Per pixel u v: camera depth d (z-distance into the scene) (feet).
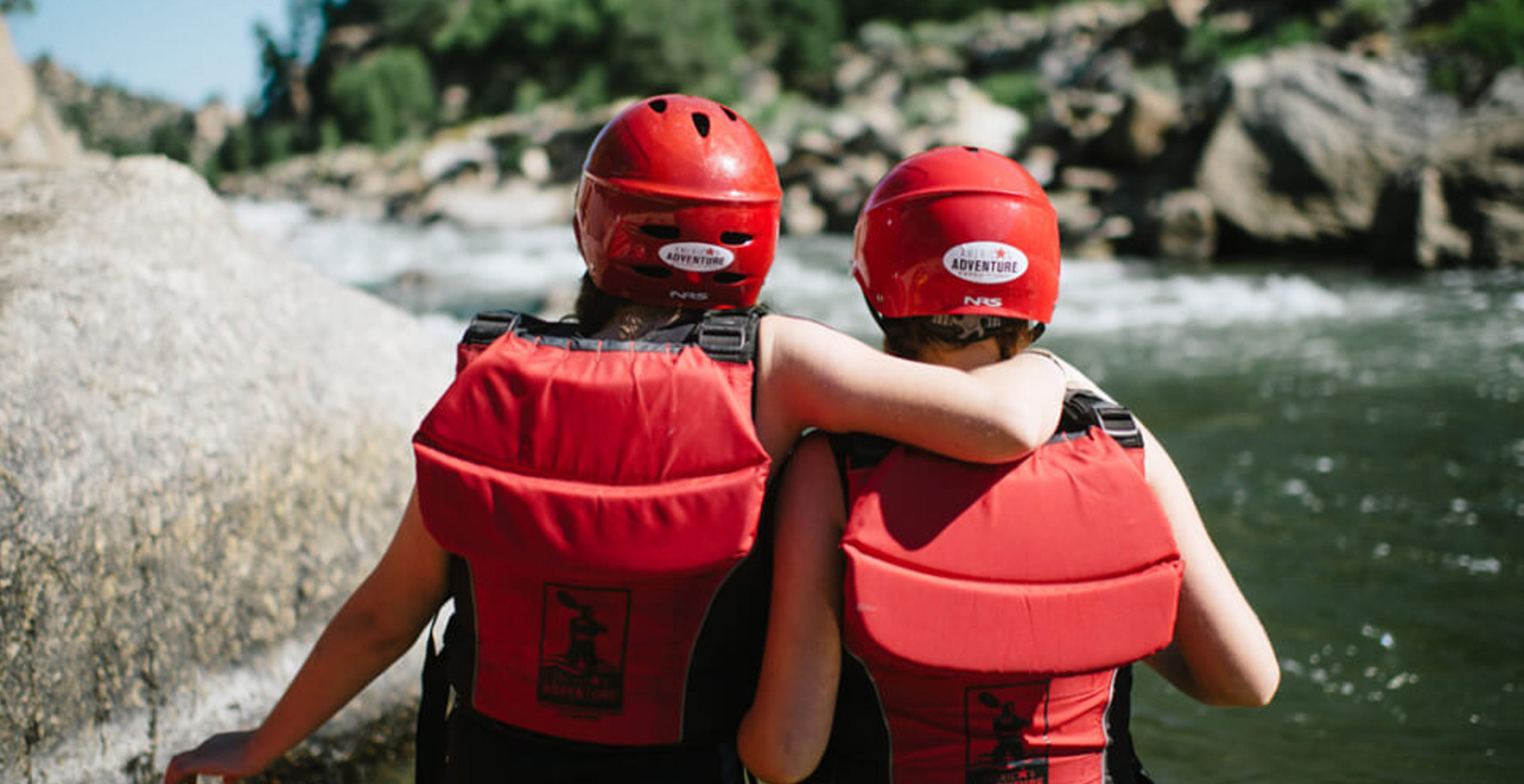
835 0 229.45
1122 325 32.83
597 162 5.63
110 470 8.10
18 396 7.90
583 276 5.96
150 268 9.27
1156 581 5.16
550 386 5.17
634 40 228.02
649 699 5.26
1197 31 88.28
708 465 5.08
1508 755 8.95
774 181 5.77
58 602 7.63
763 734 5.30
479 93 274.98
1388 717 9.59
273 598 8.79
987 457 5.14
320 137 279.28
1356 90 52.26
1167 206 51.96
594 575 5.10
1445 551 13.38
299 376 9.66
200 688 8.26
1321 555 13.37
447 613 9.96
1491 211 41.78
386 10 304.30
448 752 5.85
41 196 9.72
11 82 31.78
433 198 133.90
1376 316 32.19
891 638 4.99
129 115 460.96
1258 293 38.06
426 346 11.40
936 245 5.48
